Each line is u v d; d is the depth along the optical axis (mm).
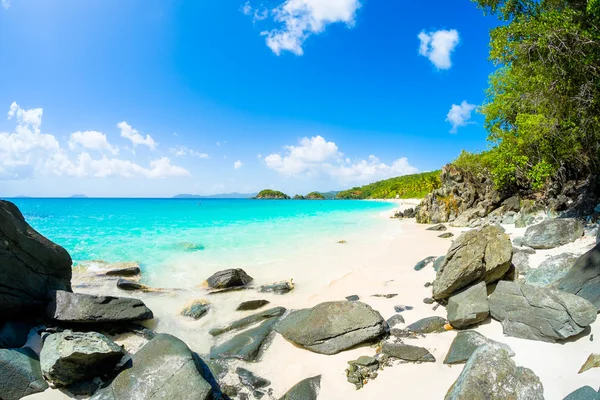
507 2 13664
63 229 23391
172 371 5605
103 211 48938
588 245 10359
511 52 13078
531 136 16781
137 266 12711
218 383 6062
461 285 8344
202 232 22594
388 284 10992
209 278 11523
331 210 56312
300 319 7938
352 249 17094
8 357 5605
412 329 7508
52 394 5473
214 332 8062
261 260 14578
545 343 6047
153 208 60594
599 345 5641
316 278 12141
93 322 7184
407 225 29188
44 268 7816
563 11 11281
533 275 8711
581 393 4453
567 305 6234
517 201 25516
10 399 5215
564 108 12344
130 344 7121
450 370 5840
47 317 7199
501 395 4551
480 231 8969
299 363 6605
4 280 6809
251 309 9422
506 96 24234
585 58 10461
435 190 32781
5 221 7113
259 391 5887
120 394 5301
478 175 32312
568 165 20078
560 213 16531
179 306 9500
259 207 68062
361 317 7449
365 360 6324
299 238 20406
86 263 13180
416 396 5324
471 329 6988
